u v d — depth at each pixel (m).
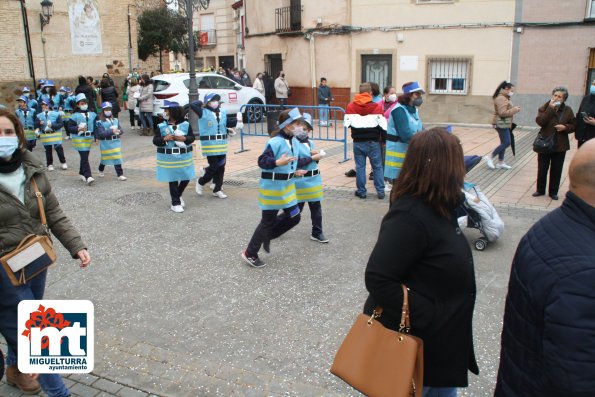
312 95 19.34
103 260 6.18
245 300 5.08
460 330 2.42
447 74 16.80
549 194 8.16
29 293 3.30
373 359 2.36
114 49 23.88
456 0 16.05
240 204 8.41
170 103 7.64
